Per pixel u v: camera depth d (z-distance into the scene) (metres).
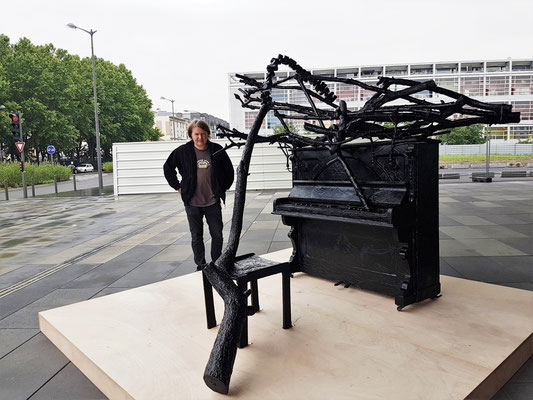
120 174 15.67
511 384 2.12
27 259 5.69
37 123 36.88
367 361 2.13
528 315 2.67
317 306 2.96
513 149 46.94
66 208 12.41
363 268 3.20
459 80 72.31
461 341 2.31
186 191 4.00
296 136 3.00
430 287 2.96
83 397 2.14
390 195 2.80
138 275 4.54
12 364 2.54
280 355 2.23
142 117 57.44
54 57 42.38
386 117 2.47
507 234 5.96
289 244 5.87
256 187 15.20
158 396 1.88
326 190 3.33
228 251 2.43
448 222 7.21
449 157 41.31
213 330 2.63
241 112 72.81
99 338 2.54
